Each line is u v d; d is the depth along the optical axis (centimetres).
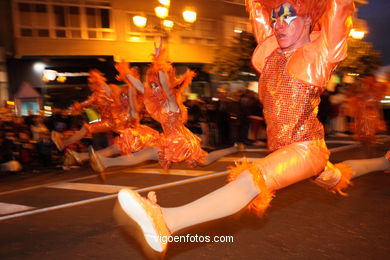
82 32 1897
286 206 479
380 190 541
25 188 700
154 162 897
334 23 238
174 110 484
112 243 382
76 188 658
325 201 495
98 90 718
